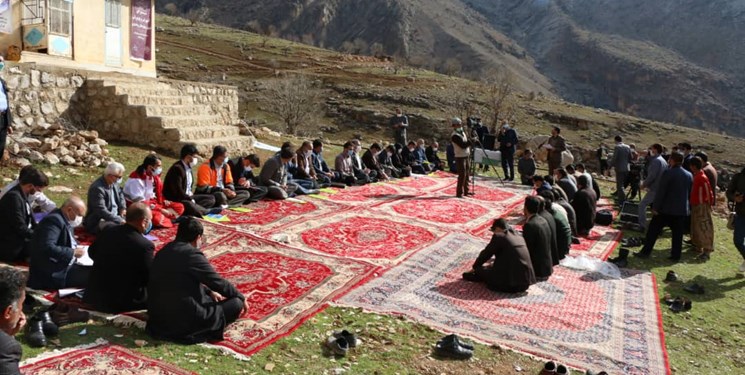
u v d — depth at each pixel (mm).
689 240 11375
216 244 7797
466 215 11734
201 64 65688
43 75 12484
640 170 14977
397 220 10555
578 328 6316
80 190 9859
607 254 9719
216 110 18344
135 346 4789
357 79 63375
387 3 183375
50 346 4645
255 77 62688
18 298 3461
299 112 46688
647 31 198625
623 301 7410
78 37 15070
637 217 12109
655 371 5500
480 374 5102
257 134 20422
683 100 157250
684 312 7430
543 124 53094
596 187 14930
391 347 5395
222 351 4887
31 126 12148
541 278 7910
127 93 13922
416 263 7965
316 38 177625
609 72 173375
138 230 5461
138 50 17531
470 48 165375
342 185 13422
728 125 150125
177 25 91875
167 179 9219
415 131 49844
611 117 59062
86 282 5898
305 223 9523
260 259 7391
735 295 8367
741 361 6219
